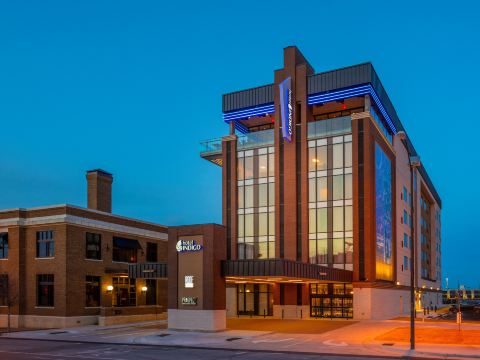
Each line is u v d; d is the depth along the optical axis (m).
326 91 54.03
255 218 55.72
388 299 54.78
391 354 24.59
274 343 29.53
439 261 114.69
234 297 55.94
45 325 44.41
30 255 46.28
